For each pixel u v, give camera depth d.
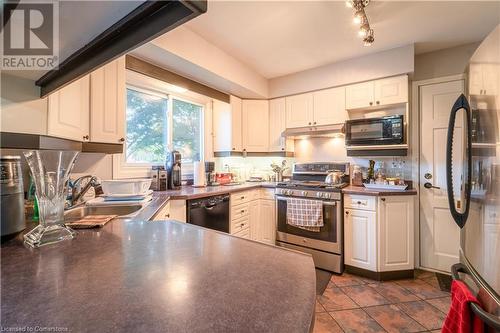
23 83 1.13
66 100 1.34
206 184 2.90
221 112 3.22
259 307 0.44
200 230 0.96
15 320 0.40
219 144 3.25
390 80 2.47
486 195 0.84
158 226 1.02
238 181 3.40
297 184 2.83
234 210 2.60
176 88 2.65
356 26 2.02
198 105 3.17
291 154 3.36
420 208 2.55
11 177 0.85
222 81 2.59
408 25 2.03
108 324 0.39
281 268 0.61
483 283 0.82
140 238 0.85
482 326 0.77
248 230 2.85
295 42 2.30
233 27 2.04
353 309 1.81
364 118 2.58
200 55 2.19
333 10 1.81
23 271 0.58
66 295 0.47
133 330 0.37
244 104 3.29
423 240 2.53
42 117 1.19
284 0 1.71
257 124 3.31
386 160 2.74
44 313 0.41
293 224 2.65
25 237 0.84
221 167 3.43
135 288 0.50
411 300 1.93
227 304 0.45
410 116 2.61
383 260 2.26
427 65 2.54
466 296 0.81
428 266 2.51
